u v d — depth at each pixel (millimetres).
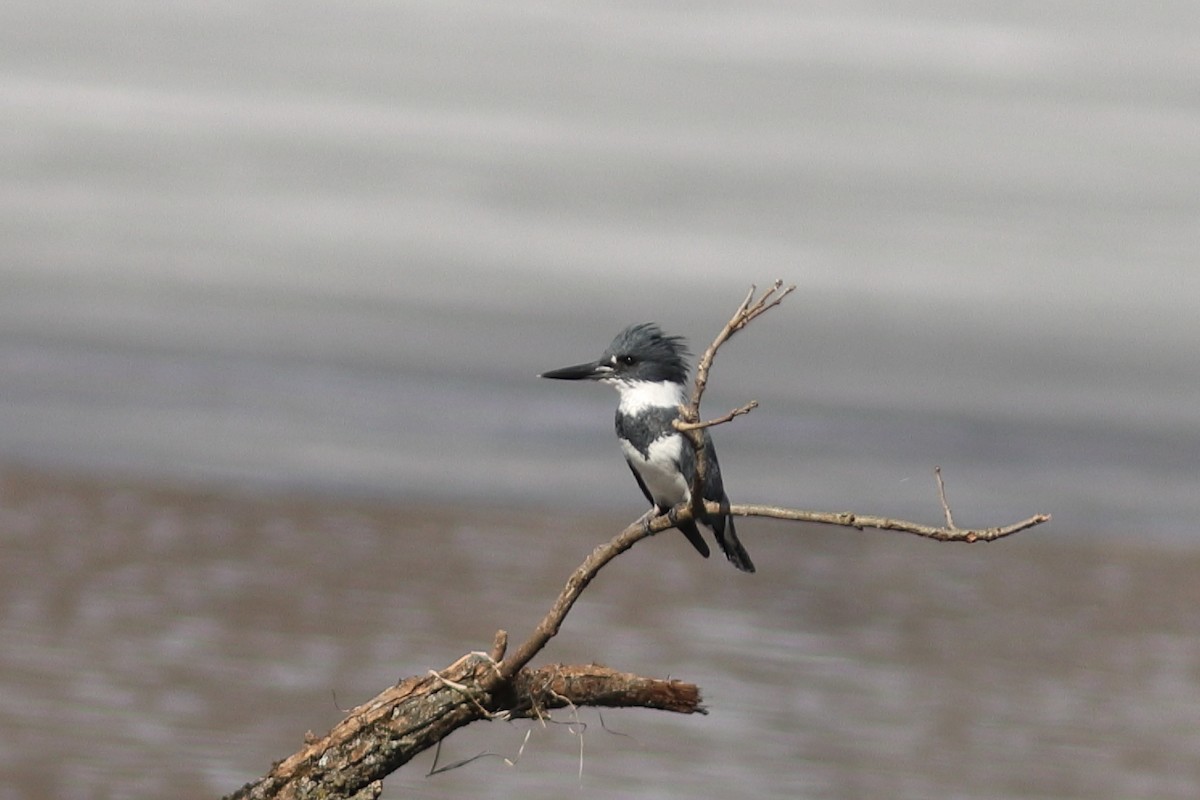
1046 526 21000
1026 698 13250
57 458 20844
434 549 17234
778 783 10883
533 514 19578
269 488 20000
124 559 15961
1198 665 14578
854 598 16469
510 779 10898
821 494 22375
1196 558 19516
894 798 10578
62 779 10086
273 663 12781
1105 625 15898
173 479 20094
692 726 12047
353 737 7504
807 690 13055
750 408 6812
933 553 19031
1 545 16125
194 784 10172
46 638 13078
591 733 11961
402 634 13789
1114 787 11133
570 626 14461
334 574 15883
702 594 16125
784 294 6934
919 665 13977
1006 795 10836
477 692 7480
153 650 12961
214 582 15281
